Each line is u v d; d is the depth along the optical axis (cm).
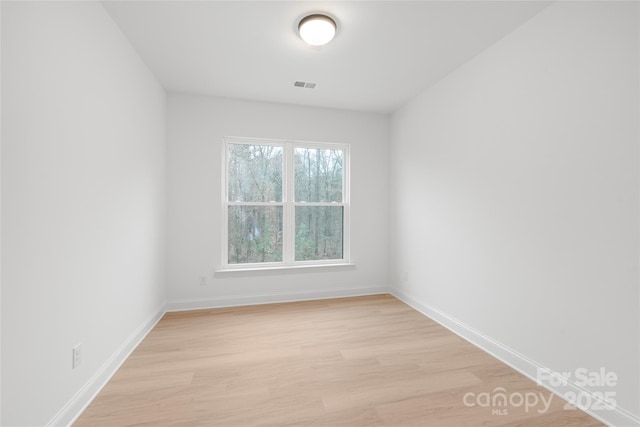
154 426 149
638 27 141
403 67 268
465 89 259
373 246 395
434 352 230
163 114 313
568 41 173
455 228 271
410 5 186
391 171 393
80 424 149
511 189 212
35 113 126
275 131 356
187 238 329
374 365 210
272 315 311
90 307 170
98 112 179
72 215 153
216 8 189
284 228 369
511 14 193
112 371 196
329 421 153
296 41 228
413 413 159
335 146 389
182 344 243
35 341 128
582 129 166
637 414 142
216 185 338
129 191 224
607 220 154
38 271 129
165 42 227
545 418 156
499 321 222
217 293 338
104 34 186
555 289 181
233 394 175
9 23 113
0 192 110
